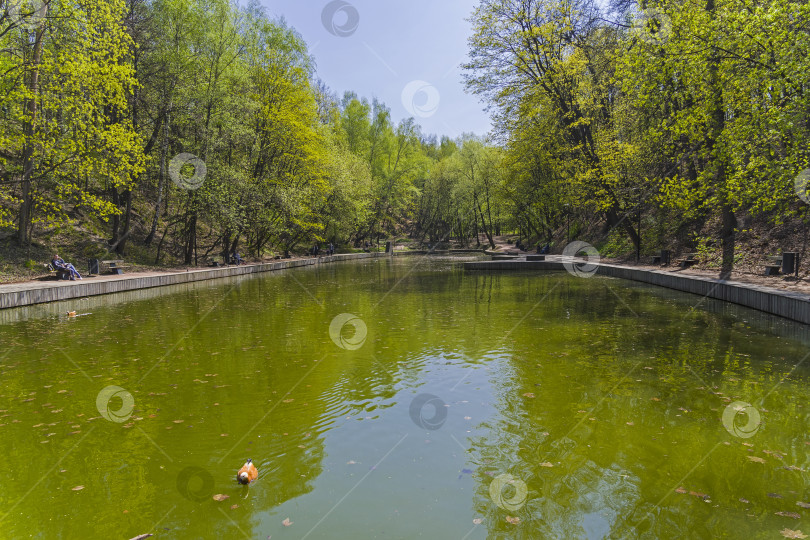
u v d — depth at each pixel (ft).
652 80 44.14
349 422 13.98
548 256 90.38
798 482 10.33
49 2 44.62
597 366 19.51
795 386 16.65
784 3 30.81
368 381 17.89
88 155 50.44
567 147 71.46
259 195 73.77
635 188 63.21
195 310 35.81
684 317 30.45
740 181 36.55
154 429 13.56
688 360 20.21
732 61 35.32
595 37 74.18
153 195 86.89
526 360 20.59
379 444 12.51
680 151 58.59
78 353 22.38
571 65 67.26
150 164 67.46
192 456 11.92
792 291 31.04
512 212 118.62
